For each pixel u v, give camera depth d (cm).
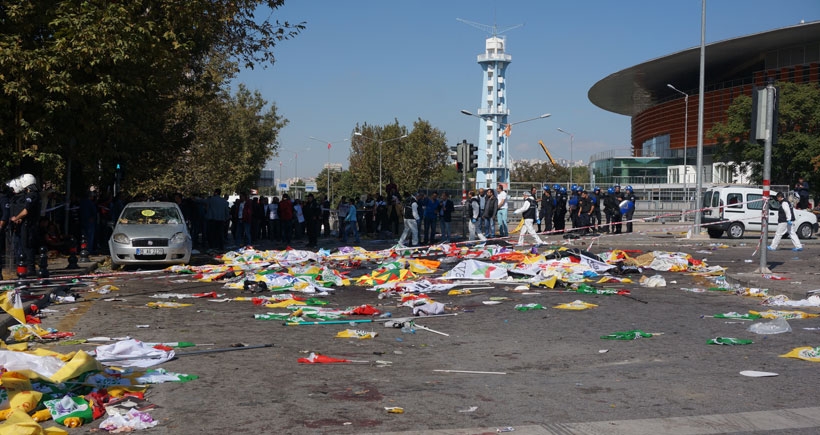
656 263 1822
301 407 624
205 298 1331
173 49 2047
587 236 3131
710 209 2938
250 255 2067
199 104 2911
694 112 8981
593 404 633
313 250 2673
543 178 11238
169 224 1992
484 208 2769
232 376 732
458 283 1509
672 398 649
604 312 1158
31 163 2038
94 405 598
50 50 1769
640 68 8862
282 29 2486
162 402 637
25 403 572
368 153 8444
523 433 554
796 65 7431
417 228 2633
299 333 977
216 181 5297
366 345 898
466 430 561
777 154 5659
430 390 682
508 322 1068
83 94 1861
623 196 3566
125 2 1895
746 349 862
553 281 1465
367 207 3503
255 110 6444
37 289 1331
